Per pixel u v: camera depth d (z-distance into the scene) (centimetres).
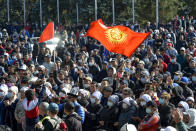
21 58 2134
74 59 2362
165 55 2089
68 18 6150
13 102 1294
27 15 6825
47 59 1883
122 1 5716
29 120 1165
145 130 1030
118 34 1430
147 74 1504
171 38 2625
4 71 1970
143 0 5806
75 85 1555
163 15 5734
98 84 1498
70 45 2509
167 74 1592
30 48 2797
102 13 5684
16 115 1259
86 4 5903
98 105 1245
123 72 1636
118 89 1487
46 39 2097
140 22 5800
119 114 1188
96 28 1468
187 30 3516
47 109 1073
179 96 1333
